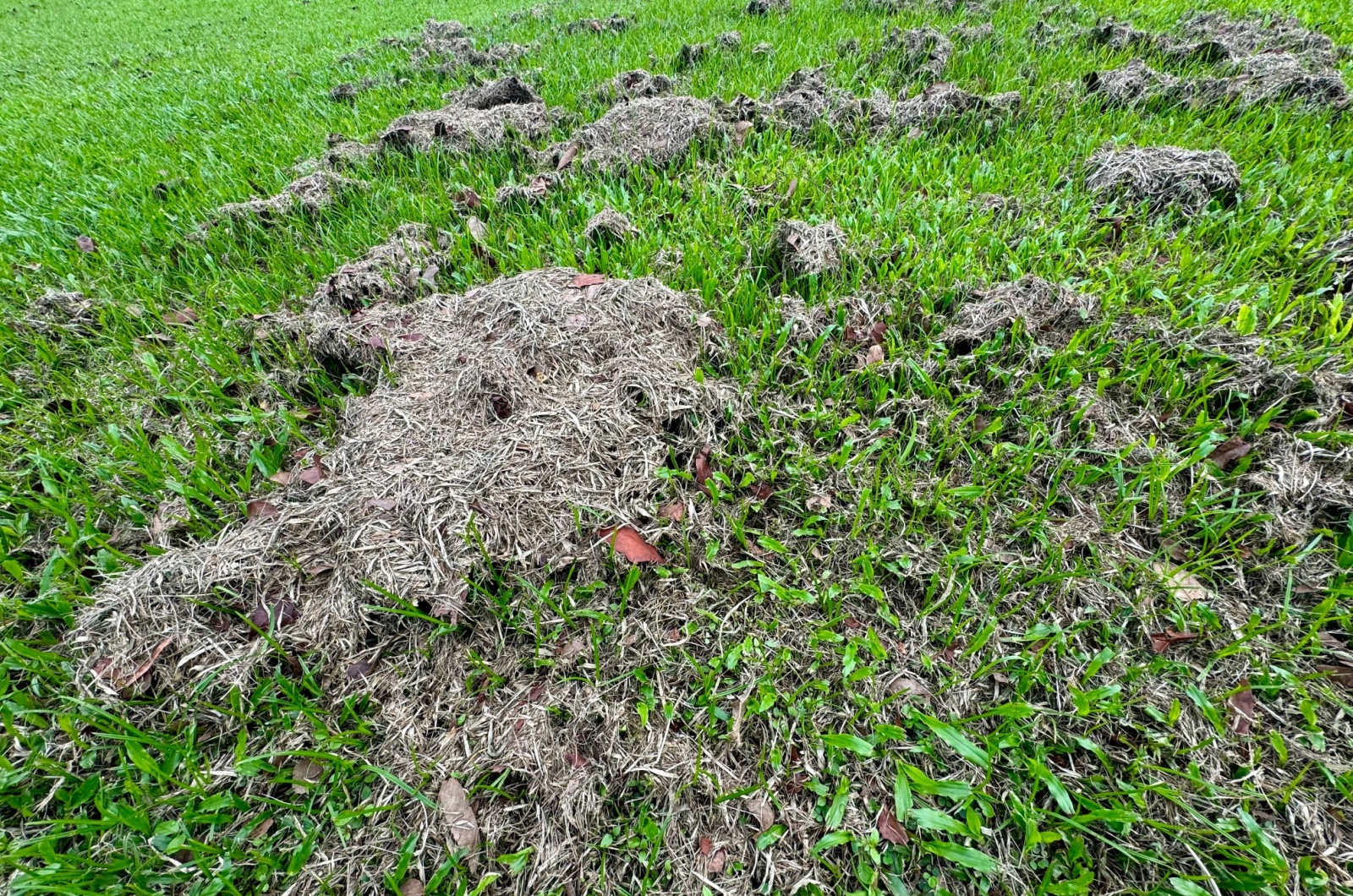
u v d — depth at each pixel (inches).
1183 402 78.2
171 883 50.6
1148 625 61.2
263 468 79.7
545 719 57.8
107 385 97.2
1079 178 120.9
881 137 142.2
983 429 78.0
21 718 58.7
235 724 59.6
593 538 69.4
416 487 69.6
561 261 108.3
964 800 52.0
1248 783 51.9
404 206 131.1
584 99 183.8
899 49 186.1
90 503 77.6
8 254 130.6
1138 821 48.3
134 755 52.6
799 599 64.5
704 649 63.2
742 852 51.2
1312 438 70.0
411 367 89.0
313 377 92.4
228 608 63.9
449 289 109.7
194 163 167.9
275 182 152.3
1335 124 129.5
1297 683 55.6
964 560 65.4
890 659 61.3
